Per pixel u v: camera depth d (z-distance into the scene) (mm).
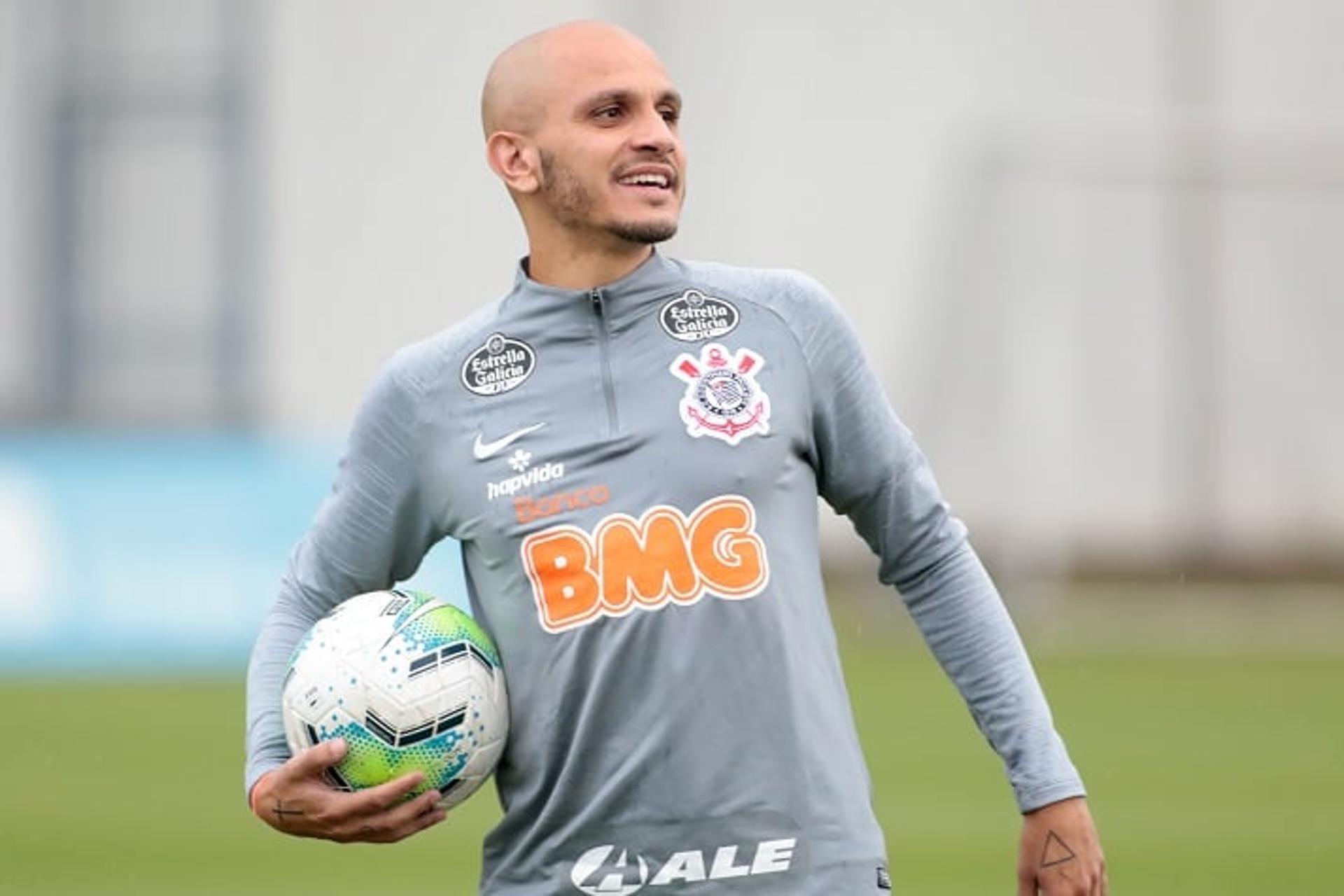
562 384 16297
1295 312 85938
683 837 15727
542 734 16141
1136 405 85375
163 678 62156
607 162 16328
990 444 82625
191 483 65938
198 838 37688
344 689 16031
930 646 17016
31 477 66312
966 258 84500
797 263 87125
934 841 36312
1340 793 40906
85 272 94250
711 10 87188
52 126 94000
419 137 90375
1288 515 85812
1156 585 84750
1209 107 86062
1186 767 44062
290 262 91188
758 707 15727
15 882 33844
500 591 16297
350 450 16984
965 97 86625
